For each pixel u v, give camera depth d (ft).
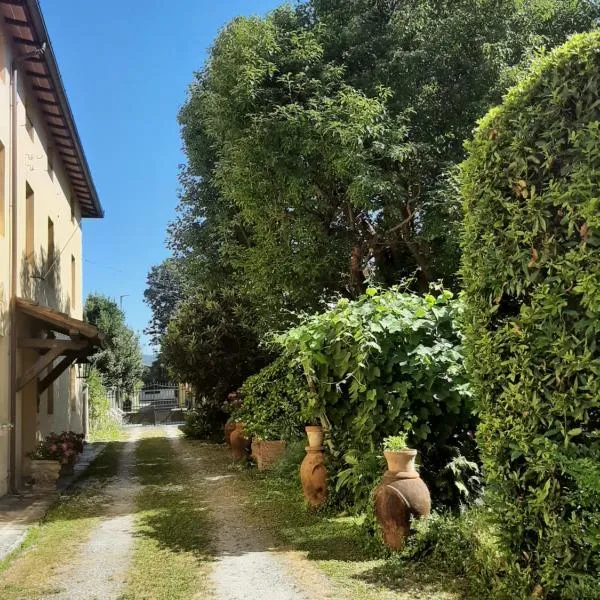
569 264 9.36
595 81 9.28
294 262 32.09
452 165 30.48
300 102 30.91
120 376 107.45
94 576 15.69
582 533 9.23
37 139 39.19
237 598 13.46
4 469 28.76
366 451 18.39
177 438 65.67
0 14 29.55
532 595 10.36
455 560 13.83
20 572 16.37
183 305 58.13
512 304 11.14
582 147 9.32
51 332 37.96
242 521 21.31
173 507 24.84
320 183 31.83
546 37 32.30
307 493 21.70
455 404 17.06
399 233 33.63
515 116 10.82
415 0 33.06
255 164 30.60
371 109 28.14
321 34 33.14
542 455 9.83
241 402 44.24
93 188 57.31
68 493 29.63
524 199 10.55
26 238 37.09
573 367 9.30
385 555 15.46
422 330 17.90
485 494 11.85
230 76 31.24
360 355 16.99
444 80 32.99
